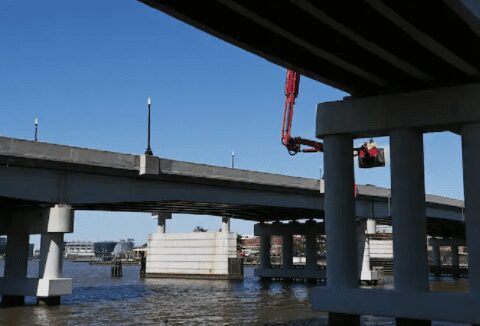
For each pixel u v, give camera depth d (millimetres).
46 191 41875
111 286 70688
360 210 71312
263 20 21359
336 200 30734
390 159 29953
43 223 41938
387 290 28219
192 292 58625
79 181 43938
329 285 30234
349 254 30172
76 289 64188
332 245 30391
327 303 29594
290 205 64500
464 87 27969
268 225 87000
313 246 81938
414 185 28938
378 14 22016
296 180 63531
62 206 41750
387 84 30359
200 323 31703
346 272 29953
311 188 65250
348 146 31453
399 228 28766
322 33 23766
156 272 101062
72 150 42688
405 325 27391
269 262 87562
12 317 34344
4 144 38750
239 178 56469
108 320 33125
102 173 45156
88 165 43531
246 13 20766
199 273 95812
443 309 26375
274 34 24156
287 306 42156
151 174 47219
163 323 31734
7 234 43938
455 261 119312
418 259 28188
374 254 154500
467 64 26484
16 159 39469
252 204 59562
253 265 192500
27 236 44031
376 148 50188
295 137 70812
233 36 23141
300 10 21594
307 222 82688
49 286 40625
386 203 75500
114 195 46344
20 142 39656
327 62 28062
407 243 28406
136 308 40562
